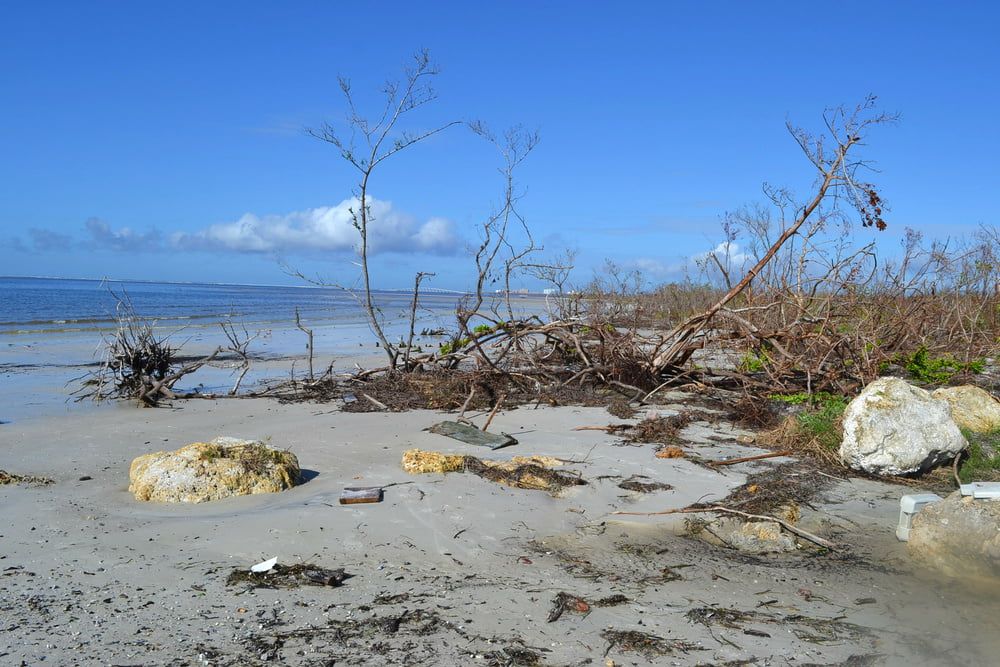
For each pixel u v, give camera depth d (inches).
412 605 177.8
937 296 591.5
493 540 223.1
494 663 152.7
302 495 258.2
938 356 533.0
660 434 361.1
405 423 384.8
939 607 187.0
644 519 247.8
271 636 161.3
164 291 3782.0
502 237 542.3
